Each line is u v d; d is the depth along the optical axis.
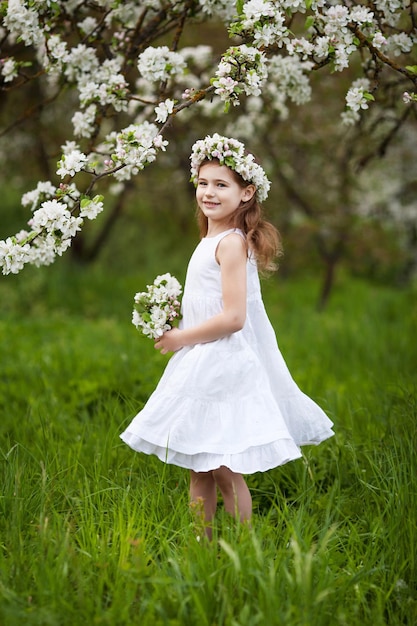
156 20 3.37
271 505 3.02
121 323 7.33
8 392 4.37
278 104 4.36
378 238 7.95
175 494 2.80
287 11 2.67
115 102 3.17
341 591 2.20
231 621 1.96
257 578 2.11
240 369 2.49
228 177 2.55
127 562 2.24
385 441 3.21
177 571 2.18
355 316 7.68
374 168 8.03
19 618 2.02
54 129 7.40
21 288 7.91
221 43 5.72
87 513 2.59
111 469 3.06
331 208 7.71
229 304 2.48
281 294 9.07
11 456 2.96
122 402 4.12
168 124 2.65
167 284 2.63
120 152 2.59
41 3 2.88
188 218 9.45
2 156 7.95
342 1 2.84
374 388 4.36
